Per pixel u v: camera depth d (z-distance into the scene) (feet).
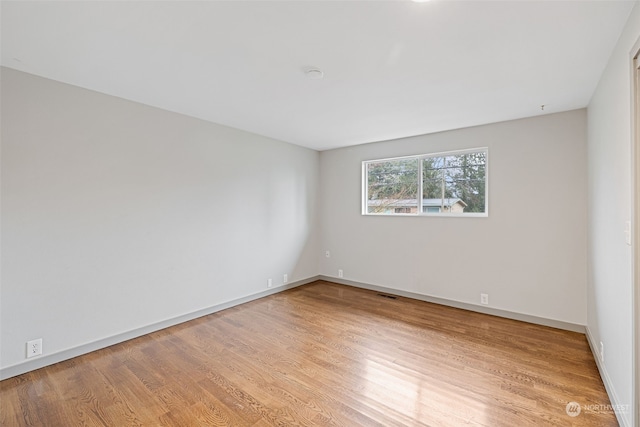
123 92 8.89
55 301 8.13
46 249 7.96
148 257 10.07
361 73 7.49
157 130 10.24
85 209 8.65
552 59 6.70
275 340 9.61
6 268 7.36
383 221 14.93
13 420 6.04
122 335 9.43
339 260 16.63
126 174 9.50
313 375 7.62
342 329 10.48
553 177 10.55
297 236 15.97
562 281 10.43
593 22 5.34
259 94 8.94
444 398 6.68
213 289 12.05
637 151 5.08
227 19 5.36
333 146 16.20
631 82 5.14
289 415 6.18
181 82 8.14
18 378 7.41
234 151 12.75
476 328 10.53
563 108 9.98
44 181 7.91
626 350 5.56
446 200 13.21
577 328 10.16
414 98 9.12
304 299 13.87
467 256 12.44
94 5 4.98
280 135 13.89
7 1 4.85
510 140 11.34
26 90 7.61
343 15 5.21
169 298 10.64
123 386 7.16
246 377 7.54
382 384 7.23
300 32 5.75
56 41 6.13
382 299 13.88
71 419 6.08
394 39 5.96
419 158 13.91
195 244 11.42
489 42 6.03
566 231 10.34
